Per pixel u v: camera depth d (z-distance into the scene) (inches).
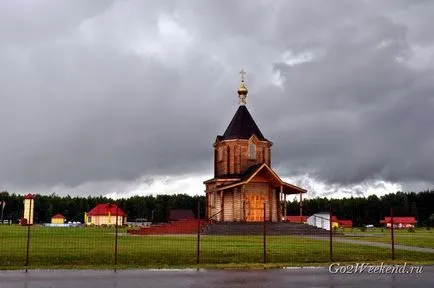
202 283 731.4
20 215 6806.1
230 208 2527.1
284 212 2549.2
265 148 2650.1
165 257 1040.2
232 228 2148.1
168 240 1567.4
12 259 981.8
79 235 1916.8
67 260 986.1
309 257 1093.8
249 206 2480.3
